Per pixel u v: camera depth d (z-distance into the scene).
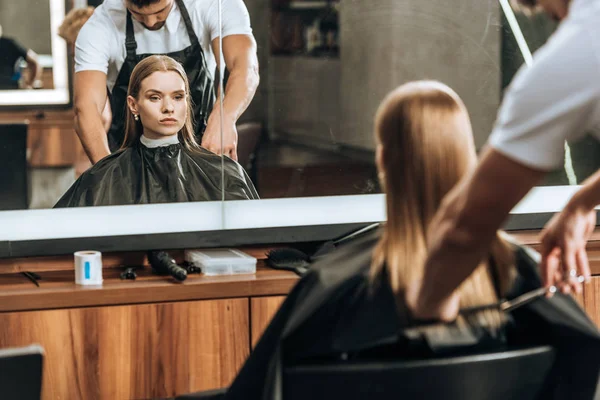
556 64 1.18
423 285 1.41
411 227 1.57
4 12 2.51
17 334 2.31
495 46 2.76
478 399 1.53
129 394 2.41
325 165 2.73
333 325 1.59
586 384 1.62
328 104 2.73
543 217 2.77
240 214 2.67
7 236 2.53
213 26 2.62
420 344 1.57
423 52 2.76
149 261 2.61
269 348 1.61
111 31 2.56
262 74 2.69
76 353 2.36
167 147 2.61
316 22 2.71
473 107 2.77
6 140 2.52
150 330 2.41
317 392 1.50
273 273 2.54
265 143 2.70
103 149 2.59
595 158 2.81
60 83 2.57
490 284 1.62
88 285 2.40
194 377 2.45
